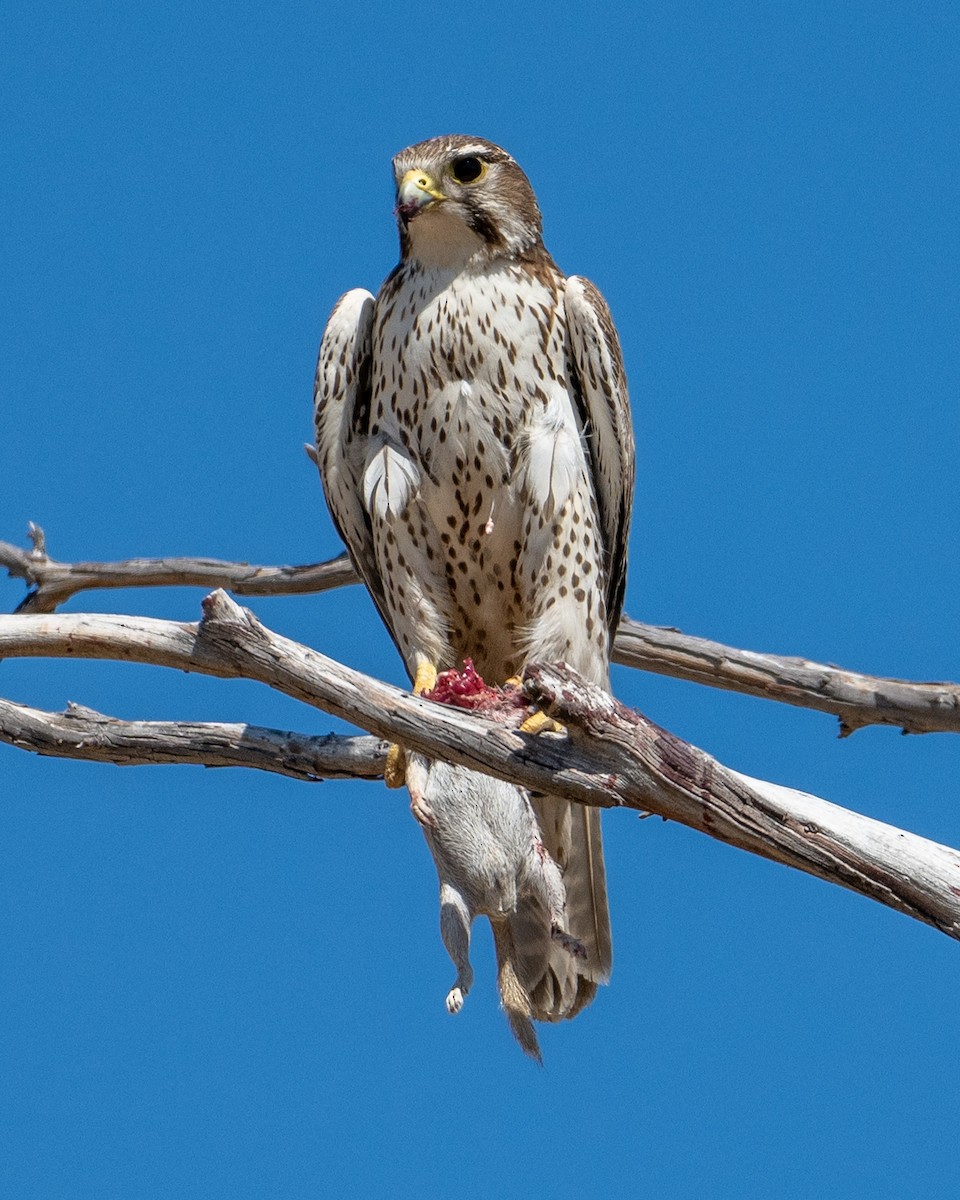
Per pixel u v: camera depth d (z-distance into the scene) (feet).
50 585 47.57
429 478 36.35
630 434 37.76
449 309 35.83
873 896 28.32
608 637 39.19
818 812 28.14
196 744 34.81
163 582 47.47
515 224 36.40
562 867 36.24
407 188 35.81
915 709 44.06
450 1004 28.86
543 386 36.04
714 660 44.86
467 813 31.07
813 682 44.42
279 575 47.44
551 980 34.35
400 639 37.93
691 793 27.58
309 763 34.63
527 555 36.22
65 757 35.29
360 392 38.24
